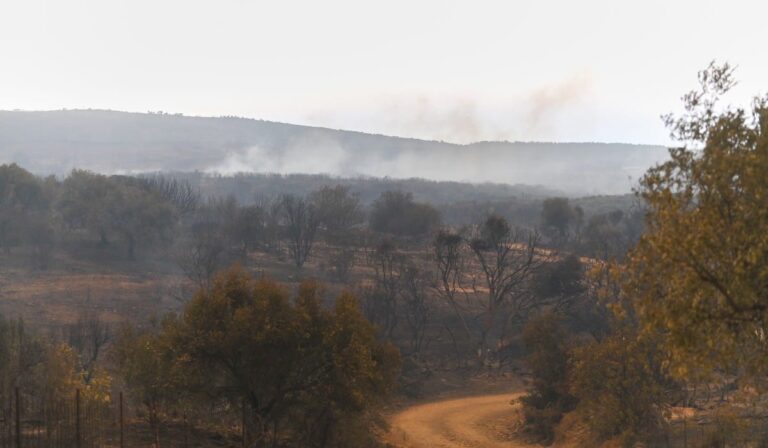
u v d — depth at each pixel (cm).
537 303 9150
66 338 6769
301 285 3756
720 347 1639
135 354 3588
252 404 3556
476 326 9994
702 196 1712
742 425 2920
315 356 3538
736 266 1566
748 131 1745
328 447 3641
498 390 8112
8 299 9194
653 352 3903
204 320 3506
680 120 1845
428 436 5659
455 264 10675
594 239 12156
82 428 2648
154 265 11912
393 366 3853
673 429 3869
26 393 3472
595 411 4344
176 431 3491
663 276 1714
